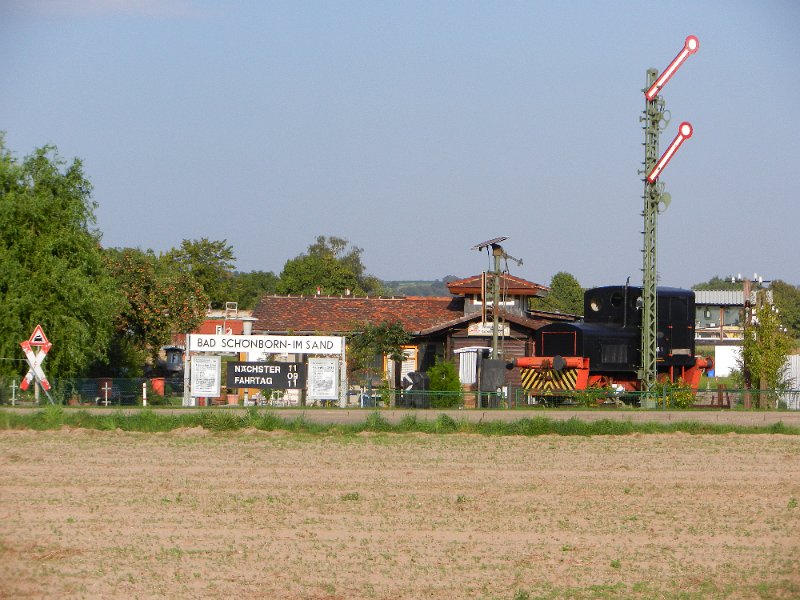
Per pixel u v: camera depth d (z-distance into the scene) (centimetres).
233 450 5003
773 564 3019
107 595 2684
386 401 7888
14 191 7469
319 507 3684
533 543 3219
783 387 8756
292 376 7575
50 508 3616
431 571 2905
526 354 9531
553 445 5347
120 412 6194
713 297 19750
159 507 3650
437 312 10625
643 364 8025
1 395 7081
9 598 2656
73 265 7550
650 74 7988
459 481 4241
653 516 3612
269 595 2688
